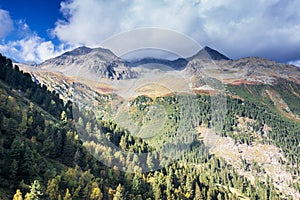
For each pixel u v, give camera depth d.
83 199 37.59
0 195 34.50
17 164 38.72
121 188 37.06
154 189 43.03
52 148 46.53
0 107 52.41
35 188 35.22
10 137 44.16
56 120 57.00
